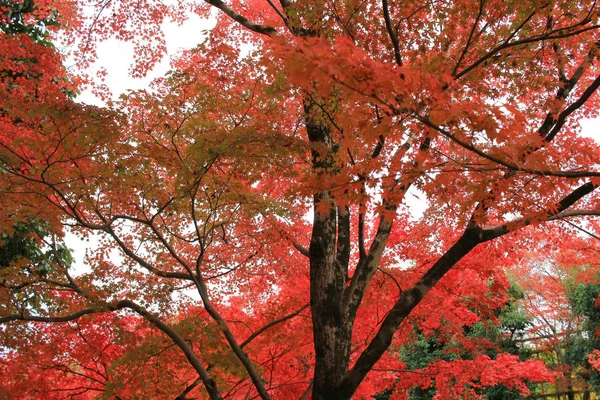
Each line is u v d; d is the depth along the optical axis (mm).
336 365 5070
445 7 5008
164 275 5801
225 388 5492
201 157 4801
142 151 5348
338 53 2131
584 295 16391
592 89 4988
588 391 15781
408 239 7230
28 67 6707
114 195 5777
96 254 6488
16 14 9617
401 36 5297
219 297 7168
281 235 6234
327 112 4770
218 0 6656
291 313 6750
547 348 17141
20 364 5691
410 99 2389
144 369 5570
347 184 3371
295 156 5492
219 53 5285
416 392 17422
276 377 6965
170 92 5113
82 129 4816
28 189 5422
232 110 5262
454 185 3645
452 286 7121
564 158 3508
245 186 5754
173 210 5926
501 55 5094
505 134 2451
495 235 5277
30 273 6070
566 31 5078
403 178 3295
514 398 16062
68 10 8539
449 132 2709
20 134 5684
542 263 16578
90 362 6543
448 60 5082
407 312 5125
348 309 5316
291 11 5113
